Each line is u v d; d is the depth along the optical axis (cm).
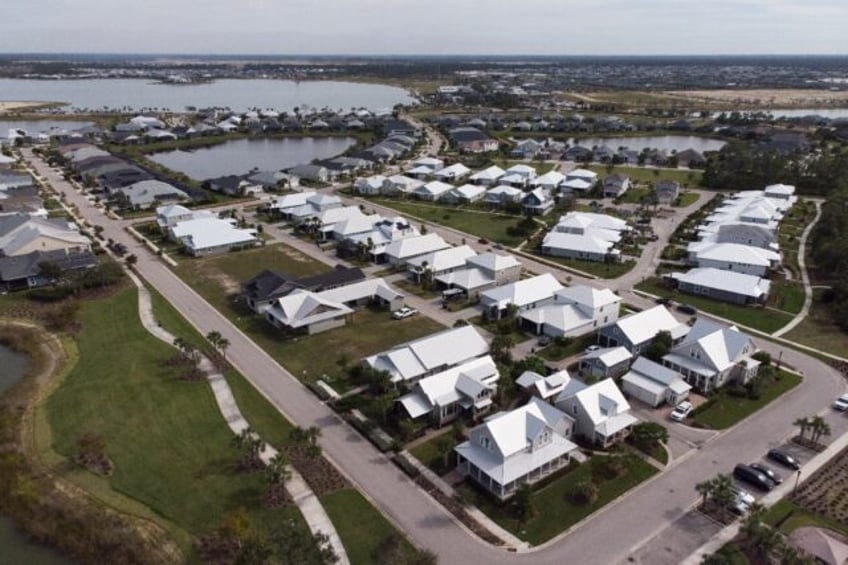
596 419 5547
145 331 7756
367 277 9881
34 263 9256
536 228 12594
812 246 11169
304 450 5400
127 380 6538
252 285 8694
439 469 5191
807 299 8956
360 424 5762
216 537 4359
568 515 4681
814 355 7300
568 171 18488
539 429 5116
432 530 4503
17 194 13888
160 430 5666
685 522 4600
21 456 5272
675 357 6794
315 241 11825
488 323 8162
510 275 9562
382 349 7400
